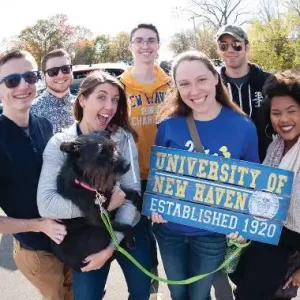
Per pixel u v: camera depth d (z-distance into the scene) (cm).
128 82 166
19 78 112
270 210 112
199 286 124
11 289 182
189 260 125
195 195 117
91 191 107
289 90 116
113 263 204
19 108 113
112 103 119
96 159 105
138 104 164
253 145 119
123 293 178
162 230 126
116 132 124
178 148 120
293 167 117
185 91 114
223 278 184
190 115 121
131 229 117
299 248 119
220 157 114
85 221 112
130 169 122
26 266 124
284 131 120
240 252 120
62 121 178
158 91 167
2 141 110
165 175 118
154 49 168
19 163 112
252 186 113
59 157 112
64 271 133
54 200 107
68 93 184
